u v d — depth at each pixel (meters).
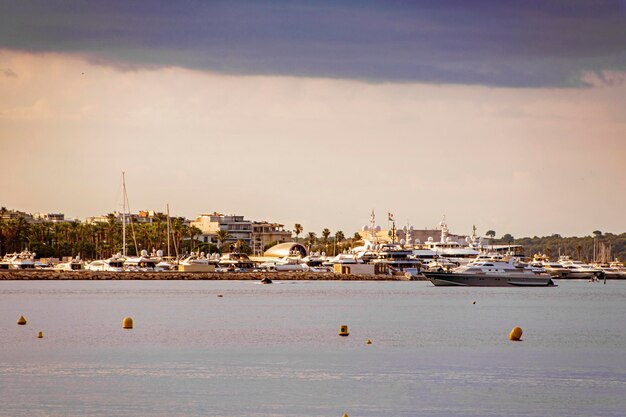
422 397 110.62
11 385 116.38
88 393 111.62
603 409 105.06
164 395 110.62
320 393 112.56
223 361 137.62
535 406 106.31
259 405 105.56
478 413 102.94
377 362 137.62
